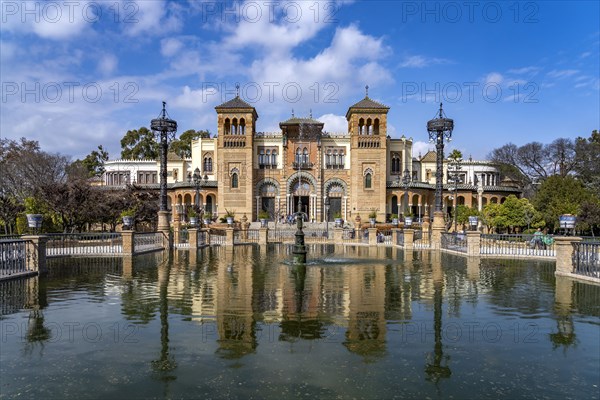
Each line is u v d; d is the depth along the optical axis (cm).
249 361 688
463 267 1923
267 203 6731
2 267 1495
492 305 1093
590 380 630
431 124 3216
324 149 6756
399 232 3466
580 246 1575
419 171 7619
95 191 4066
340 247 3450
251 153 6519
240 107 6544
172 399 561
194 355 714
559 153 7206
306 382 612
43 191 3497
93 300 1135
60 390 587
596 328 884
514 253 2528
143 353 724
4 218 3319
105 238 2977
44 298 1160
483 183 7881
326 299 1156
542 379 632
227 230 3512
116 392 581
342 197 6719
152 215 4350
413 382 616
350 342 785
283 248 3234
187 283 1418
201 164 7081
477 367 674
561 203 4900
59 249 2494
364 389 591
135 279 1505
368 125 6700
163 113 3006
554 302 1133
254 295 1209
